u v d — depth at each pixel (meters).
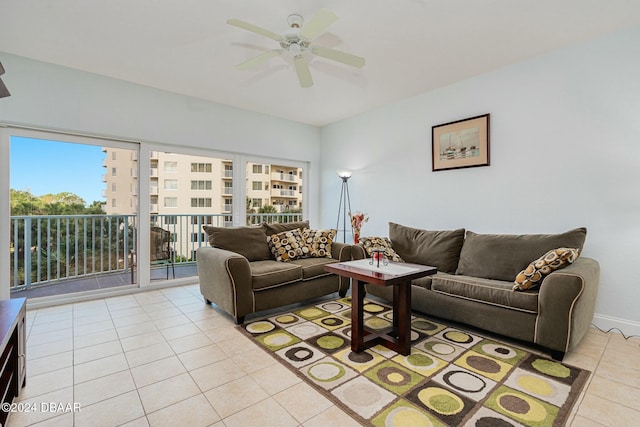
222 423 1.43
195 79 3.42
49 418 1.46
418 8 2.17
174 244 4.11
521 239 2.67
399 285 2.10
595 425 1.40
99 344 2.25
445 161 3.58
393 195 4.20
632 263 2.41
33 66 2.95
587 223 2.62
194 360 2.02
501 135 3.13
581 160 2.64
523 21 2.33
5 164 2.89
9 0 2.09
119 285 3.64
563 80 2.73
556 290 1.98
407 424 1.41
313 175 5.34
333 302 3.30
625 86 2.43
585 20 2.32
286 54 2.83
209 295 3.01
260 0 2.09
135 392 1.67
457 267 3.04
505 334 2.23
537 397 1.61
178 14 2.26
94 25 2.40
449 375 1.83
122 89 3.44
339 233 5.01
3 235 2.89
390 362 1.99
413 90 3.74
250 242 3.35
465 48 2.74
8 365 1.54
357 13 2.23
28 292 3.19
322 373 1.86
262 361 2.01
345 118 4.90
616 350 2.14
